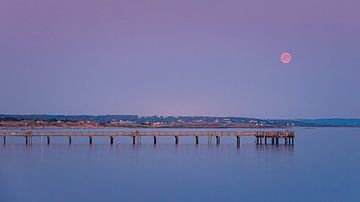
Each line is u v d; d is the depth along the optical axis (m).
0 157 147.50
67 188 99.25
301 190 97.88
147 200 89.25
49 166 128.12
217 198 90.88
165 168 124.06
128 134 168.38
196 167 125.56
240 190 97.50
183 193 94.62
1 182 105.31
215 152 160.50
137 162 135.62
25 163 133.75
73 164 131.75
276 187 100.56
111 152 162.12
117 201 88.44
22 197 91.56
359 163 137.25
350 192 96.12
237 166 127.38
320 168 126.06
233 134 170.12
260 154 154.00
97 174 115.38
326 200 89.81
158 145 194.38
